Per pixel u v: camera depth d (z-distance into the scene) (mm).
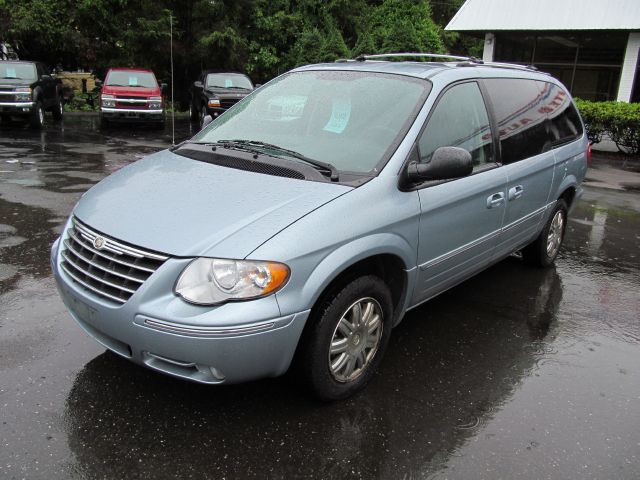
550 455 2871
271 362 2793
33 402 3072
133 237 2842
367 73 4059
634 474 2760
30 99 15156
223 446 2820
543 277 5469
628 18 18531
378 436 2955
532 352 3945
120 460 2689
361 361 3291
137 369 3438
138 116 16453
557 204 5445
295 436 2918
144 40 21906
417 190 3445
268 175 3301
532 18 19781
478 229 4066
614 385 3559
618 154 15820
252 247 2713
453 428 3055
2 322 3943
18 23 20641
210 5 21938
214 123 4359
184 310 2645
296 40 23969
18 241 5707
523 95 4824
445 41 32844
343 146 3545
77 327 3916
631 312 4719
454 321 4391
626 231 7418
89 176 9250
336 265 2896
